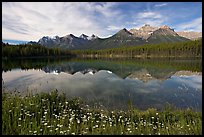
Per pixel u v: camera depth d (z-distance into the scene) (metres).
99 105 16.70
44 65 76.44
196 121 8.05
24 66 67.00
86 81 34.38
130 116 10.44
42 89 25.00
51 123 7.45
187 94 22.72
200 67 60.84
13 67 62.03
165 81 34.28
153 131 7.51
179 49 147.88
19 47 125.62
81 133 6.51
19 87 25.56
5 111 7.74
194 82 32.53
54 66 73.88
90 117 8.97
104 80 36.00
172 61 99.12
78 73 50.19
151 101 19.30
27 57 129.62
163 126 8.07
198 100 19.70
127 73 49.94
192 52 140.50
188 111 11.48
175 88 26.83
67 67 70.50
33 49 139.00
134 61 111.00
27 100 10.17
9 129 6.52
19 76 39.28
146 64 83.38
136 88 27.06
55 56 175.62
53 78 37.84
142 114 10.75
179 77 39.81
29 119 7.56
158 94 22.81
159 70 56.44
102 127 7.36
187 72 48.88
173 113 11.09
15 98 10.34
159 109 16.25
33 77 38.38
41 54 149.62
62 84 30.22
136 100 19.59
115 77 41.19
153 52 167.00
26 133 6.34
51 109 9.43
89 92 23.83
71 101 11.85
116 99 19.89
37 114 8.48
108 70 59.31
